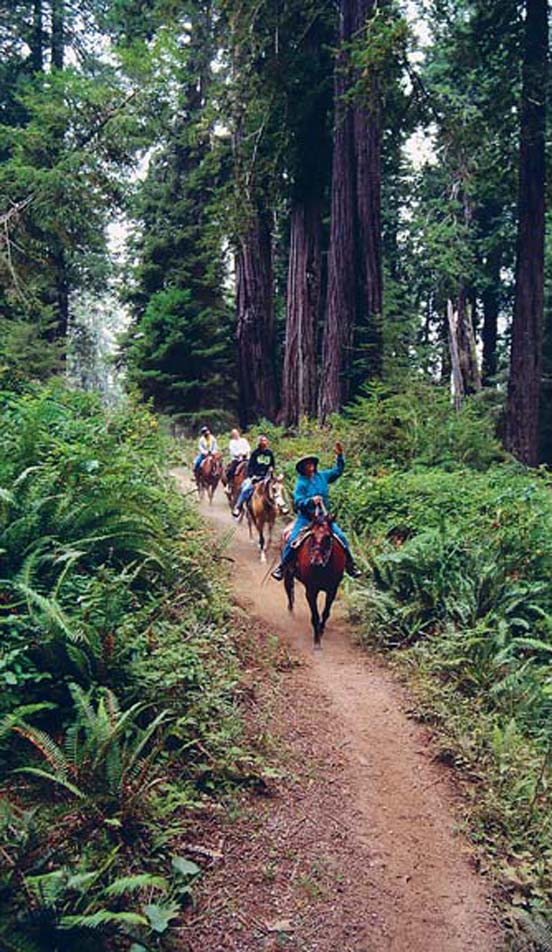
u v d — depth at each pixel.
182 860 4.68
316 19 23.92
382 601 9.90
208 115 24.73
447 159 24.75
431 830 5.78
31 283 21.86
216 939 4.30
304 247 26.34
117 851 4.53
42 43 32.19
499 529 10.72
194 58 30.59
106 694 5.65
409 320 32.03
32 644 5.68
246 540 15.37
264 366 30.75
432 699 7.80
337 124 21.56
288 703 7.57
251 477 15.34
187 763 5.72
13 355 20.61
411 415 19.19
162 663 6.24
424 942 4.64
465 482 14.67
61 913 3.82
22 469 7.78
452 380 36.84
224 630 8.33
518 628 9.16
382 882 5.11
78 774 4.74
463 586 9.47
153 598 7.50
